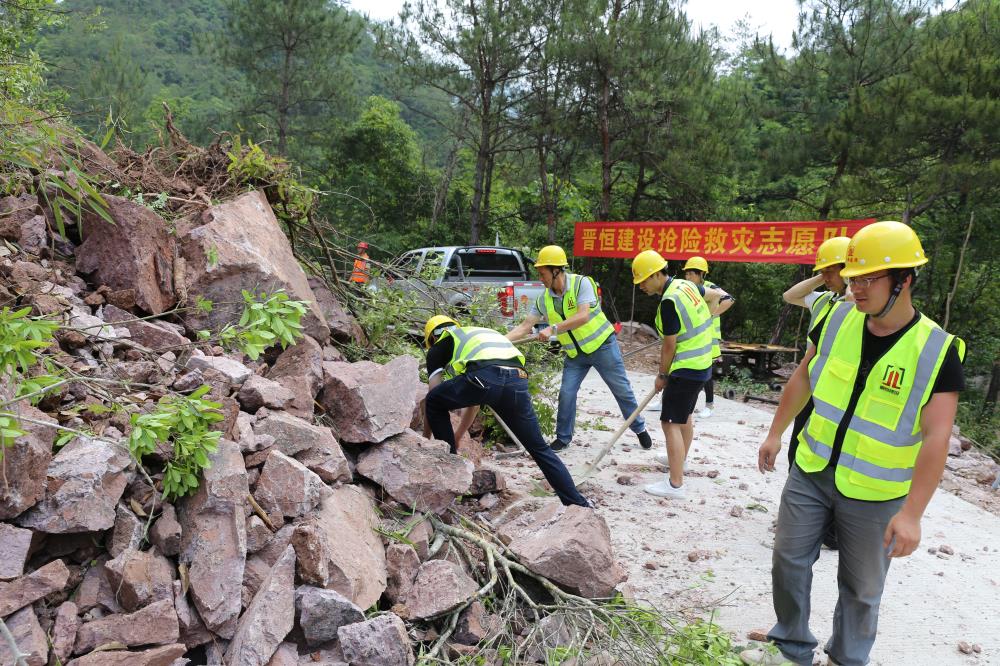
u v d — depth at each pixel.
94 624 2.20
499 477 4.26
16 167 3.91
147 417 2.40
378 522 3.27
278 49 20.88
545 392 6.62
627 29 13.65
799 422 3.86
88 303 3.55
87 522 2.29
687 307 4.82
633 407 6.07
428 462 3.55
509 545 3.42
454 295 7.32
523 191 20.52
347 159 21.31
